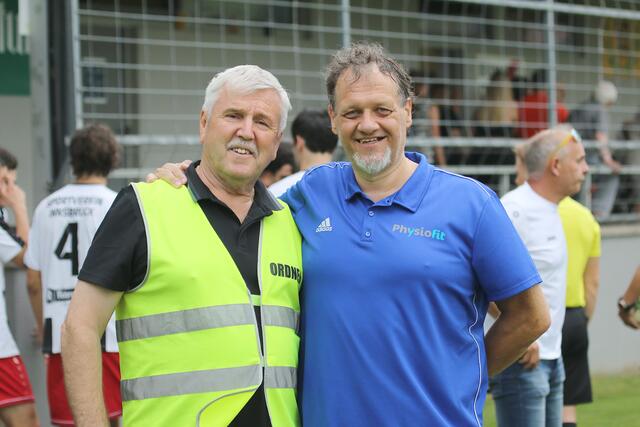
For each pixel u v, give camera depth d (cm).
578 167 481
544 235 484
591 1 995
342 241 324
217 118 315
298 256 331
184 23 942
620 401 766
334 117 330
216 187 321
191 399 299
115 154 532
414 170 333
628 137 1051
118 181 749
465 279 322
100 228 310
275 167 573
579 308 548
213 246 310
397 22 1027
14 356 524
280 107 321
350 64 322
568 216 541
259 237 323
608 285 895
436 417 313
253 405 305
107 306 303
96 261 303
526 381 472
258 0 871
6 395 520
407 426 312
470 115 987
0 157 558
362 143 321
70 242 520
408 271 314
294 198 346
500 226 325
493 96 977
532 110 959
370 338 315
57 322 519
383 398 313
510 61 1035
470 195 326
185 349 301
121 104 860
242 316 307
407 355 315
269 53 970
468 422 319
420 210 323
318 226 331
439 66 1038
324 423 317
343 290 319
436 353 316
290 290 324
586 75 1055
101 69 900
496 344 345
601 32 971
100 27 908
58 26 642
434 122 873
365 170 321
